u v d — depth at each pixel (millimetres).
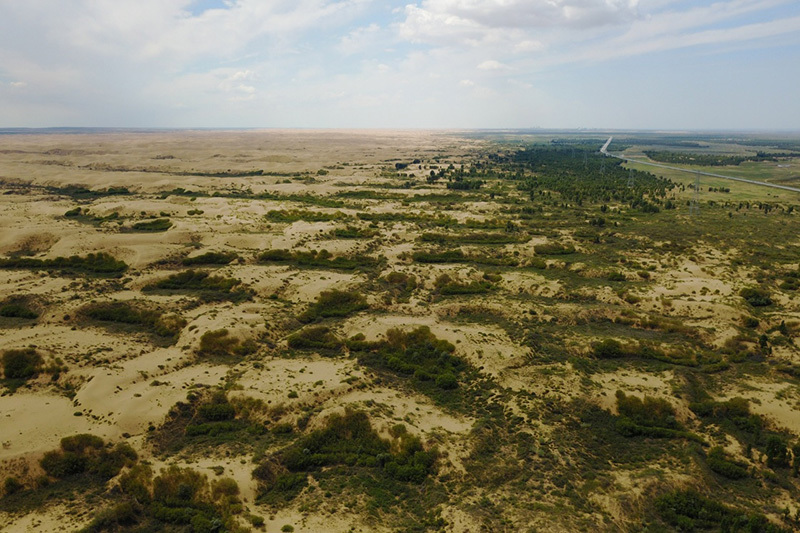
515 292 124875
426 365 91062
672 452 69938
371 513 58844
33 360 82625
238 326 96375
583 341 95875
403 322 101938
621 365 89688
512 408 77938
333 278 125375
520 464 67000
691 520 57875
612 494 60938
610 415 76938
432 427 73938
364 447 70000
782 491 63281
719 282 121812
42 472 62562
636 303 115188
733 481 65188
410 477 65125
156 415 72375
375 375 87062
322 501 60469
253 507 59656
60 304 103562
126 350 89750
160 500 60094
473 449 69000
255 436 71438
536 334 98938
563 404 78000
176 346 92938
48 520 55969
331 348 96188
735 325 103250
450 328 99750
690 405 78312
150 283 120188
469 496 61844
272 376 83750
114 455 65812
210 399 77062
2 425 67938
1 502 58688
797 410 75000
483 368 88375
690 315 108438
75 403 74438
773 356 93250
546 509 58375
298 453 67562
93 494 60531
